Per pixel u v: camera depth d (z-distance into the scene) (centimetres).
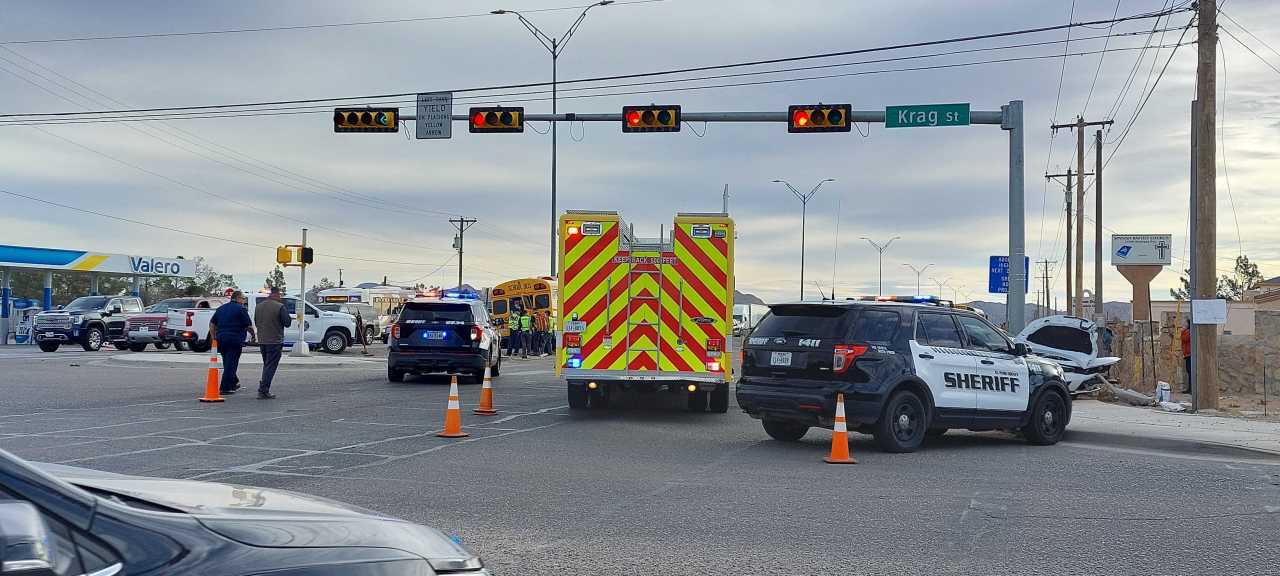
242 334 1795
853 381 1155
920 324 1239
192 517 256
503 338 4153
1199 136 1842
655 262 1532
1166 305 5503
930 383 1206
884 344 1183
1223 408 1916
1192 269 1847
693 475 981
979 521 780
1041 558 662
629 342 1526
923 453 1198
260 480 900
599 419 1491
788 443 1270
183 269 5281
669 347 1523
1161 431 1408
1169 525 779
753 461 1093
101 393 1731
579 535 704
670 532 719
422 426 1351
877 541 704
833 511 809
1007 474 1038
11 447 1072
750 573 612
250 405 1591
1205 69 1834
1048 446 1330
